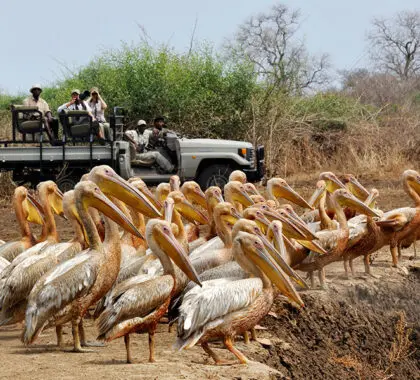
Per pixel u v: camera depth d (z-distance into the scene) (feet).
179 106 117.80
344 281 54.08
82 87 123.34
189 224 55.31
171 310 41.57
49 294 35.86
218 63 122.72
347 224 53.57
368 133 130.82
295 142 128.06
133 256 46.83
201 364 35.35
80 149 89.76
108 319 34.12
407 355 50.01
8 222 84.79
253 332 42.04
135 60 119.96
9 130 112.37
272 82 126.21
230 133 120.78
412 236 60.44
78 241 43.65
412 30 228.22
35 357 35.83
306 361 43.55
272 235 43.78
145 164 93.71
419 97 169.58
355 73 190.08
